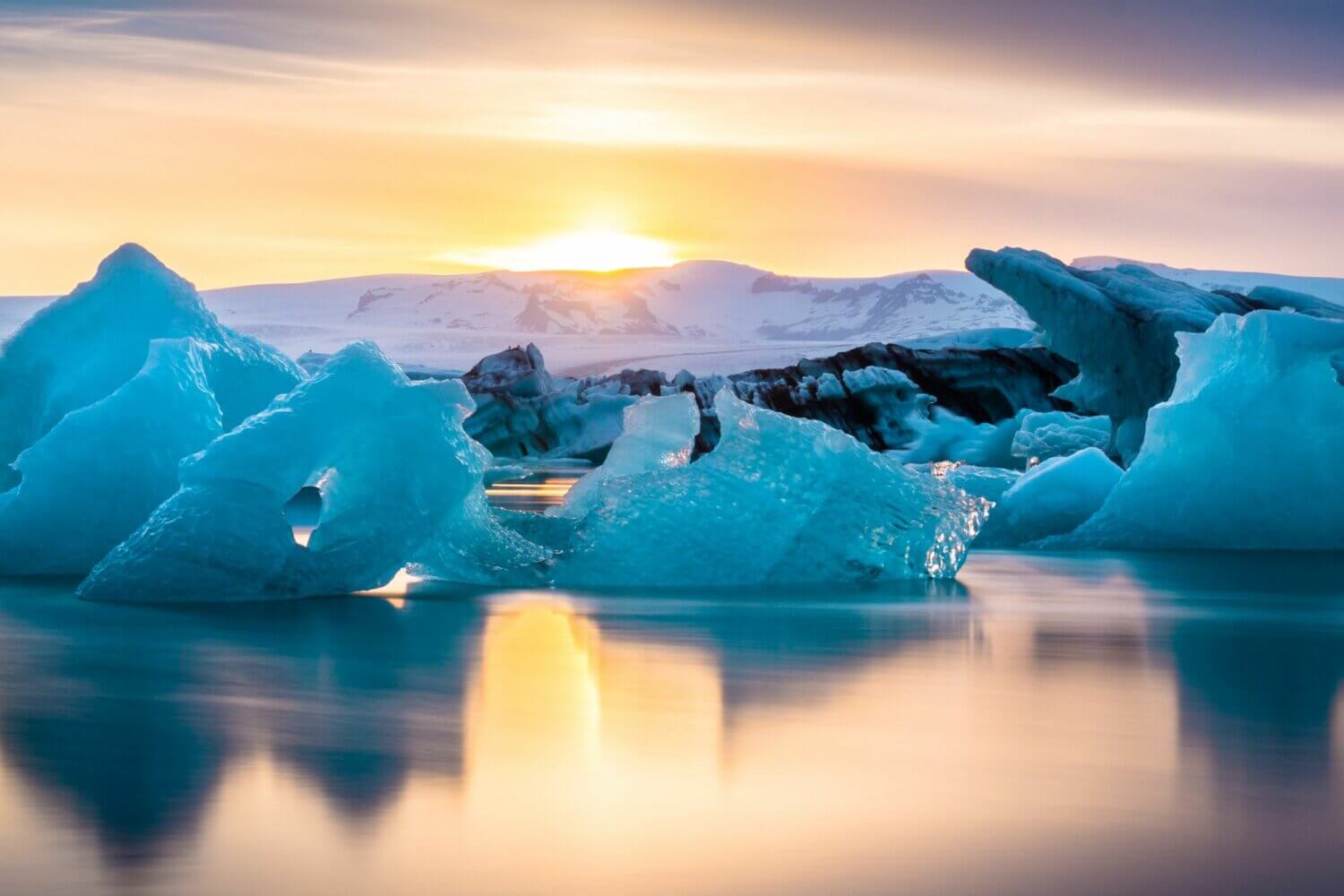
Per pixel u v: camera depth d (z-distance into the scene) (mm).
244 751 5223
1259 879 3902
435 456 10445
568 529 11875
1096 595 10641
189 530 9875
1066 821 4395
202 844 4113
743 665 7258
